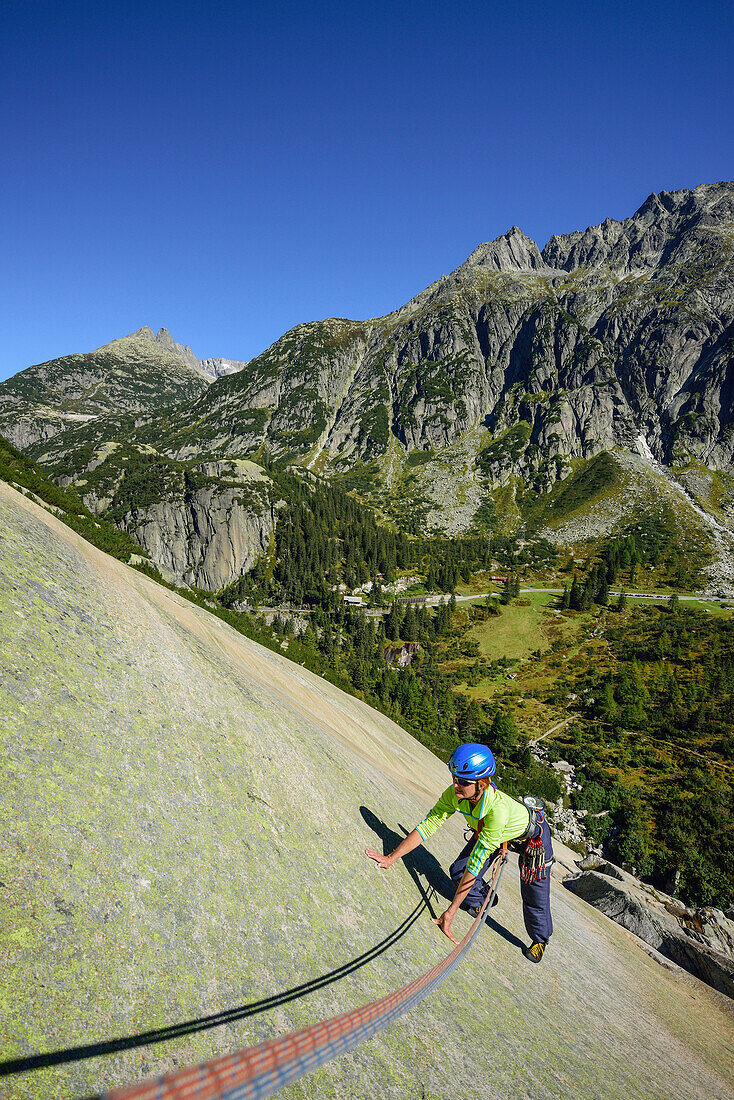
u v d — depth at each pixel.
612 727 87.69
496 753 78.50
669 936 11.50
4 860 2.74
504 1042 4.15
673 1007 8.12
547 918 5.59
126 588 7.80
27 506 8.32
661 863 54.03
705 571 182.38
